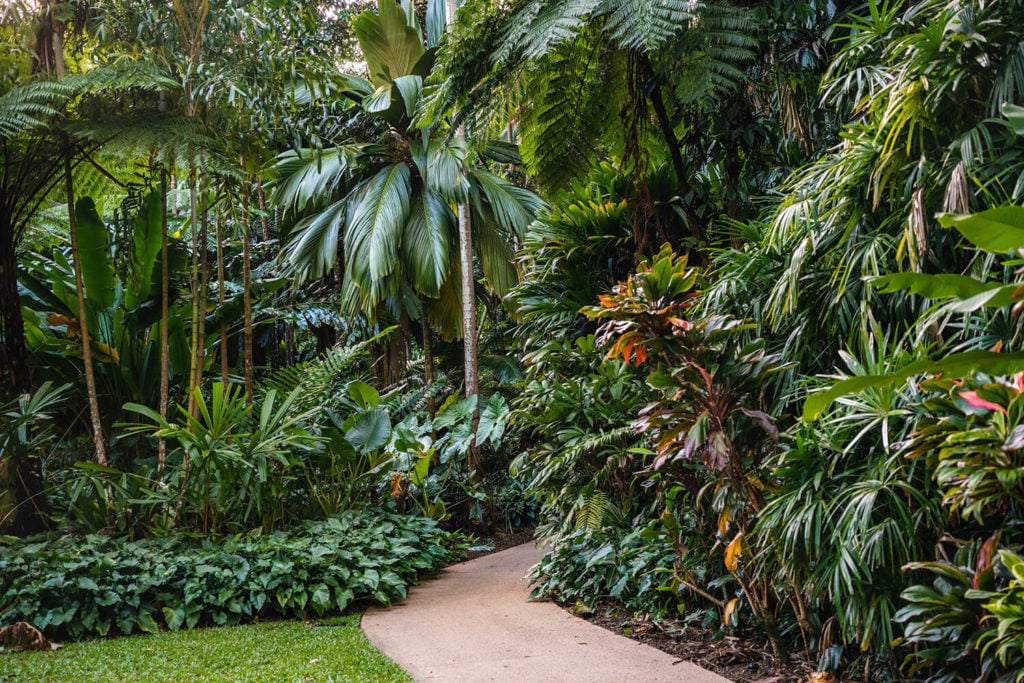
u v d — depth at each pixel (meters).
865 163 3.61
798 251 3.70
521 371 11.77
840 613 3.09
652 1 4.42
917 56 3.30
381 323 11.34
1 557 5.12
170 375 7.86
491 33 5.04
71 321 7.39
